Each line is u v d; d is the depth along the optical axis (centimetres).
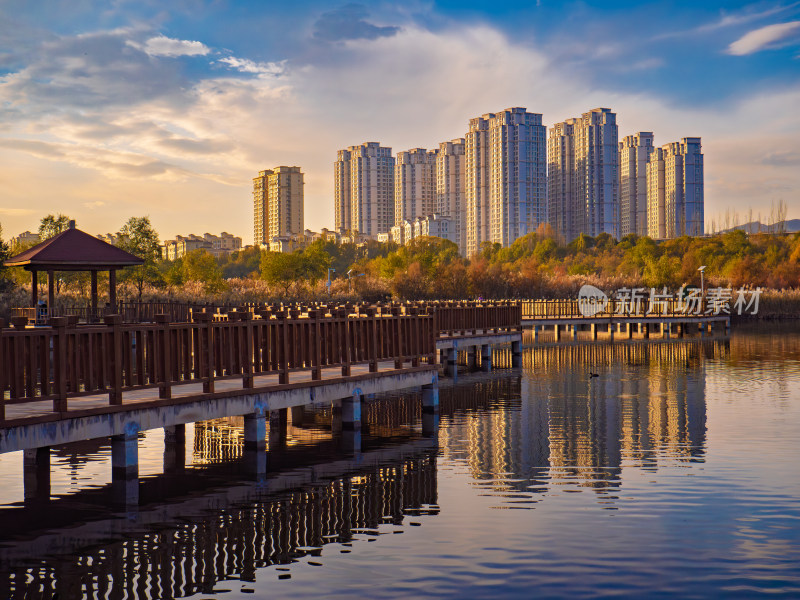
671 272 9594
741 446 1496
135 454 1184
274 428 1761
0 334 990
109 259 3017
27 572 824
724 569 822
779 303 7556
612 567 829
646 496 1119
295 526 988
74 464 1352
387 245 18038
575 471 1294
